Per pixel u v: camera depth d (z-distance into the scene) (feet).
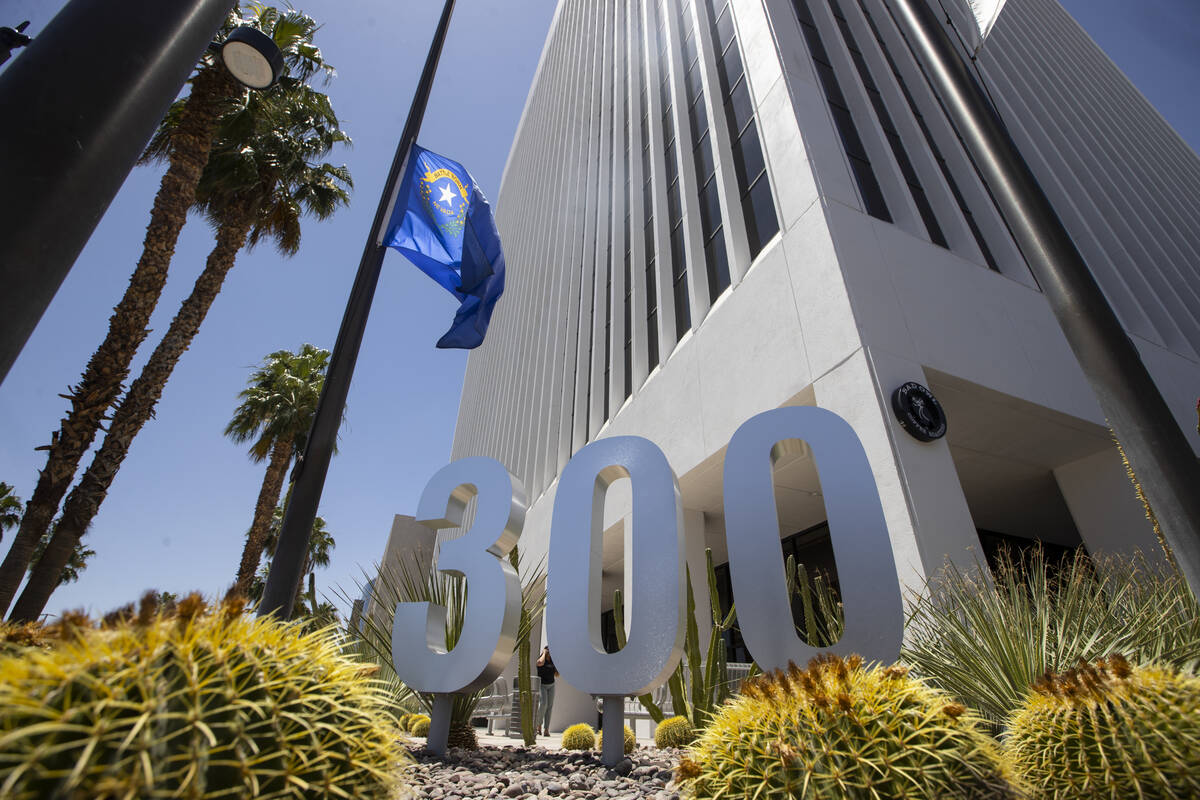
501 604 13.38
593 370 59.77
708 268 42.11
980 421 30.25
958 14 40.16
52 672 3.74
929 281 28.84
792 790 5.94
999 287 31.99
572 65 104.88
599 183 72.28
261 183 41.27
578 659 12.60
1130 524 31.40
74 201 6.02
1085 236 47.39
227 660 4.42
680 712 16.76
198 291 36.45
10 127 5.69
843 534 11.64
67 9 6.66
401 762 5.59
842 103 37.76
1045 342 31.42
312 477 14.93
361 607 17.57
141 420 30.45
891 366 24.30
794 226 30.27
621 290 57.62
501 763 12.77
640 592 12.43
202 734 3.98
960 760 5.73
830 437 12.59
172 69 7.24
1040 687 7.51
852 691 6.42
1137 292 47.06
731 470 13.06
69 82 6.17
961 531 21.31
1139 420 9.36
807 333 27.45
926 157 38.01
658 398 41.78
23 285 5.56
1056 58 89.30
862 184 33.50
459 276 23.17
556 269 85.35
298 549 14.28
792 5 41.04
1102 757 6.35
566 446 64.80
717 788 6.53
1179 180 84.64
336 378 16.08
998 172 12.46
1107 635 11.88
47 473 26.11
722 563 45.93
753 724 6.75
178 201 31.58
